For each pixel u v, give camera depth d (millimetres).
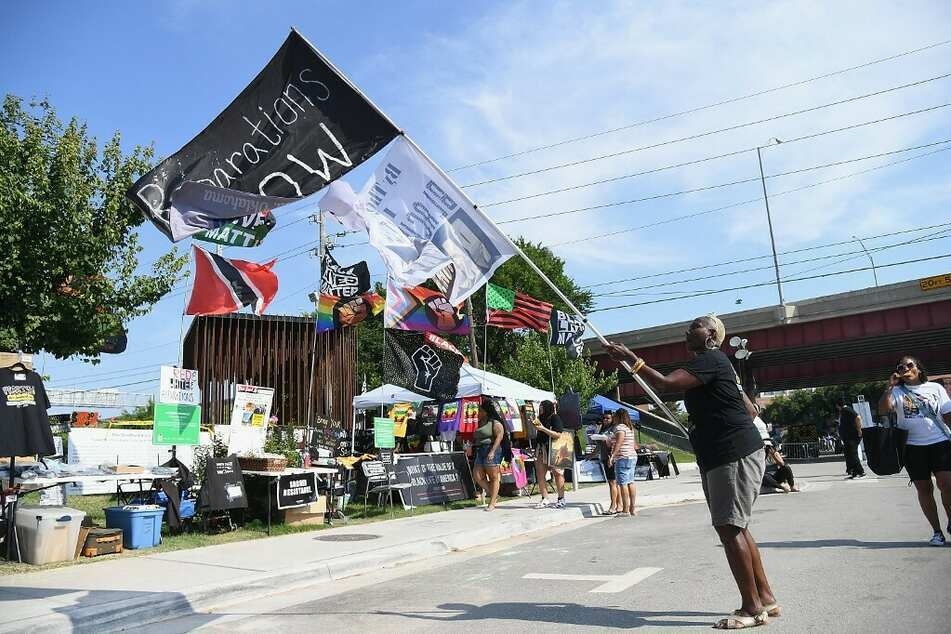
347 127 6895
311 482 10828
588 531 9961
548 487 17344
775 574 5926
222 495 9695
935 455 6883
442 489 13727
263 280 12625
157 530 8852
